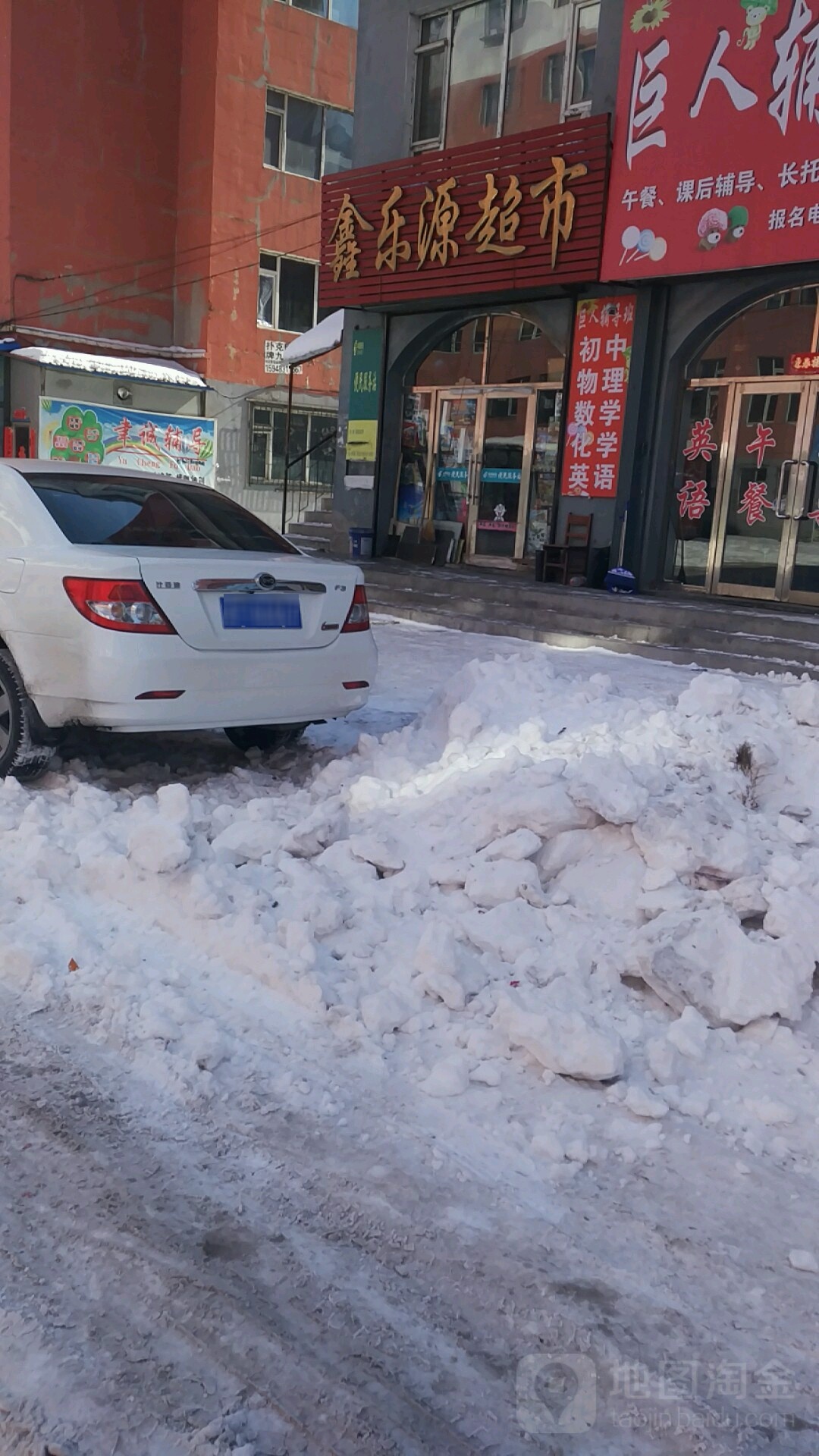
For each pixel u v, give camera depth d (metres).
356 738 6.45
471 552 14.73
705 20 10.62
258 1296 2.22
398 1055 3.10
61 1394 1.97
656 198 11.23
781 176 10.31
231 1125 2.78
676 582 12.43
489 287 12.82
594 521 12.73
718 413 11.97
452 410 14.84
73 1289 2.22
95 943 3.63
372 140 14.88
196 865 3.94
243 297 23.94
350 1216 2.47
